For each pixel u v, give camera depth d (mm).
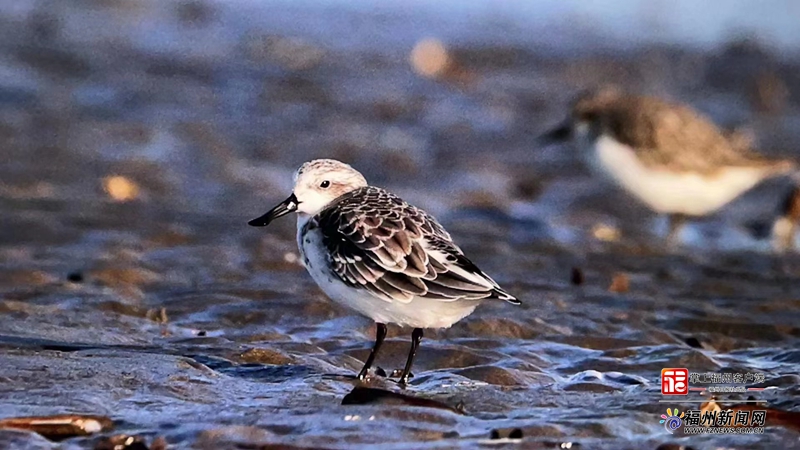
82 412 8523
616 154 17172
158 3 30828
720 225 17469
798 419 8773
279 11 30844
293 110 22750
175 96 23031
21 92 22219
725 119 23375
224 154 19219
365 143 20688
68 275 12703
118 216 15219
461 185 18484
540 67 26953
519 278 13695
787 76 25844
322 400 9055
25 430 8055
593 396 9430
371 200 10086
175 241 14312
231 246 14203
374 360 10383
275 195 17031
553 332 11586
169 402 8938
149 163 18188
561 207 17750
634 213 17766
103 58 25516
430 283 9430
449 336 11359
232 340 10922
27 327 10875
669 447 8102
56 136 19484
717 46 27734
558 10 30609
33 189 16297
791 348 11406
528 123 23016
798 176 18141
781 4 28859
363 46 28125
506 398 9273
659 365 10680
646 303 12820
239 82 24562
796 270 14797
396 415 8555
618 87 25516
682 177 16734
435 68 26656
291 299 12125
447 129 22156
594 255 15047
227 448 7922
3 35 26594
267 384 9578
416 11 30828
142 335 10977
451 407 8961
